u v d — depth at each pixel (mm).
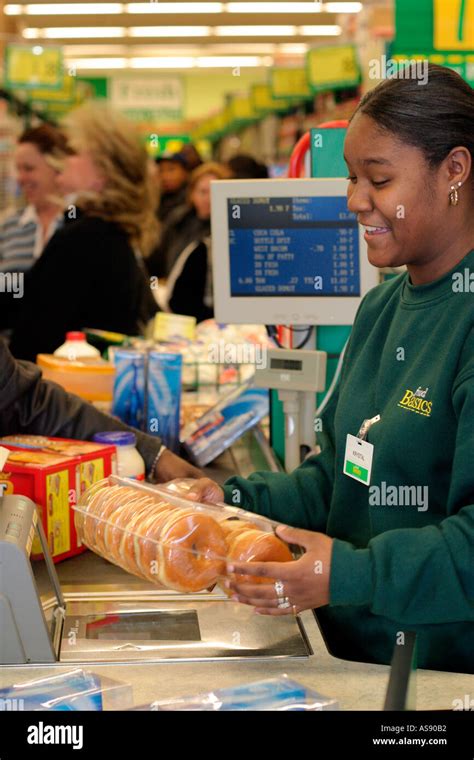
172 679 1592
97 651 1693
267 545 1653
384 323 1942
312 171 2914
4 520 1729
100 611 1886
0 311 5273
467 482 1579
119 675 1607
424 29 3559
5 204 6770
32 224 5688
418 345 1795
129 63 12992
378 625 1860
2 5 7477
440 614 1547
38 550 1856
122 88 13367
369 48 4359
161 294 7301
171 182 8031
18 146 5535
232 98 12367
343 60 5324
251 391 3203
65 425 2582
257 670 1632
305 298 2748
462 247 1737
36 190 5566
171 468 2648
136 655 1677
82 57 12508
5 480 2145
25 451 2283
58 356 3461
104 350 3949
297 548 2152
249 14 9797
